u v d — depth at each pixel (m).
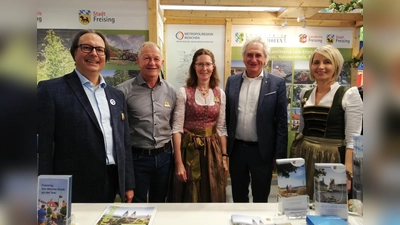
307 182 1.76
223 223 1.19
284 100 2.19
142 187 2.16
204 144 2.10
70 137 1.55
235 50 4.55
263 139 2.17
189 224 1.17
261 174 2.21
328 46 1.83
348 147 1.69
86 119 1.57
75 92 1.59
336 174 1.19
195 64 2.16
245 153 2.24
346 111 1.72
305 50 4.55
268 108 2.16
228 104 2.32
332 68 1.78
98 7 2.92
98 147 1.59
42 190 1.07
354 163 1.21
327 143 1.75
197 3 3.43
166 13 4.31
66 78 1.63
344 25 4.51
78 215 1.25
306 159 1.79
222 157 2.17
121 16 2.94
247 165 2.28
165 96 2.26
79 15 2.92
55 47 2.94
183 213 1.29
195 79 2.20
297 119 4.61
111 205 1.37
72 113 1.55
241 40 4.53
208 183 2.08
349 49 4.57
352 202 1.25
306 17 4.11
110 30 2.95
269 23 4.49
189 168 2.08
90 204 1.38
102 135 1.61
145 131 2.15
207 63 2.12
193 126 2.13
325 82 1.81
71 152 1.55
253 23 4.50
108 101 1.71
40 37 2.93
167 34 4.51
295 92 4.60
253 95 2.22
